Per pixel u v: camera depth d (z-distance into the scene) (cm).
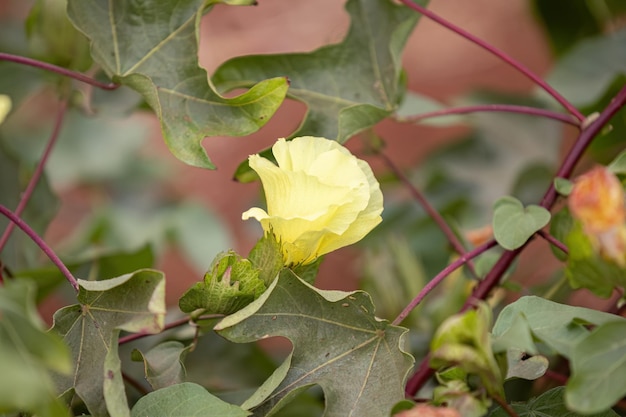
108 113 100
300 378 79
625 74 105
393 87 91
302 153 81
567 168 88
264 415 79
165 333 96
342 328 80
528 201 117
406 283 101
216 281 79
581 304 128
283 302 79
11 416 77
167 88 86
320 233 80
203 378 97
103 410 78
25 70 100
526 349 75
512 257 87
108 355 76
